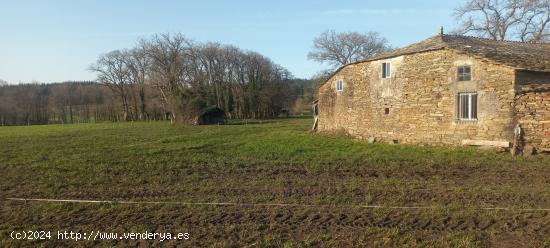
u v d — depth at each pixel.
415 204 9.01
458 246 6.55
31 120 76.12
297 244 6.76
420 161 15.09
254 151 18.36
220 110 49.31
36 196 10.43
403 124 21.36
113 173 13.45
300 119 59.25
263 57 72.25
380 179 11.96
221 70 70.69
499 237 6.96
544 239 6.79
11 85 88.19
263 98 69.88
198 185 11.44
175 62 61.97
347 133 25.19
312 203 9.26
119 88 76.88
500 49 20.73
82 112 81.31
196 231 7.52
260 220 8.09
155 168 14.33
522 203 8.97
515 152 16.41
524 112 16.73
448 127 19.28
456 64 18.94
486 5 37.50
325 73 59.81
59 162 15.94
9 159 17.42
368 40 59.94
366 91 23.67
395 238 6.93
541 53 21.39
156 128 40.81
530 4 35.53
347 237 7.05
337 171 13.38
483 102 17.92
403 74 21.34
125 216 8.52
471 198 9.48
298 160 15.66
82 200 9.83
